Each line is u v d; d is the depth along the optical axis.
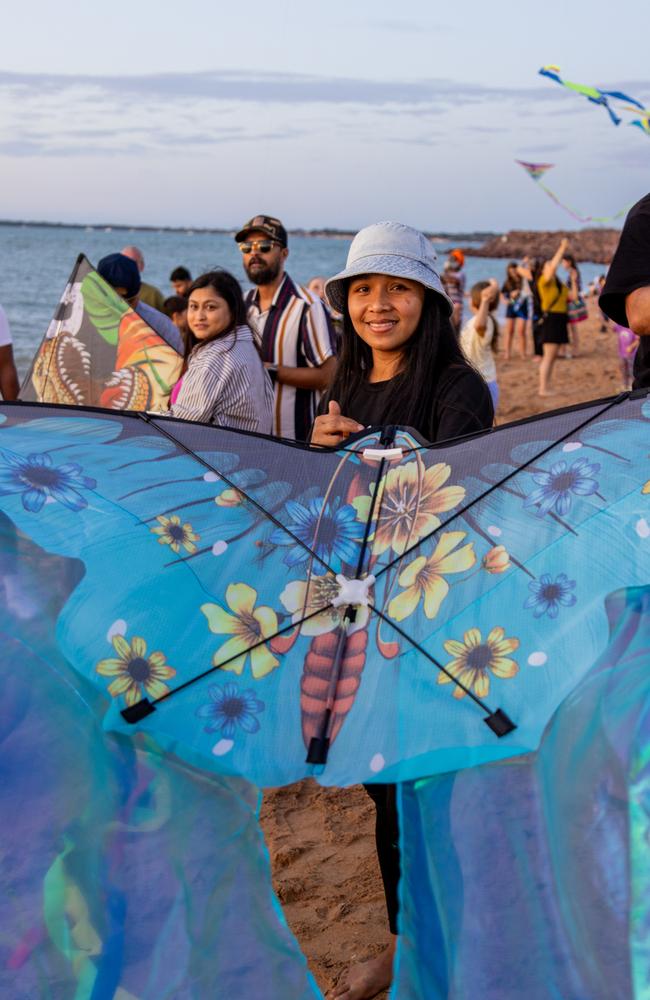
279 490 2.78
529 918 2.08
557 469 2.64
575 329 20.67
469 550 2.61
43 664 2.41
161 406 5.65
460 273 17.67
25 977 2.09
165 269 68.00
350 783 2.33
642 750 2.14
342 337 3.21
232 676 2.51
